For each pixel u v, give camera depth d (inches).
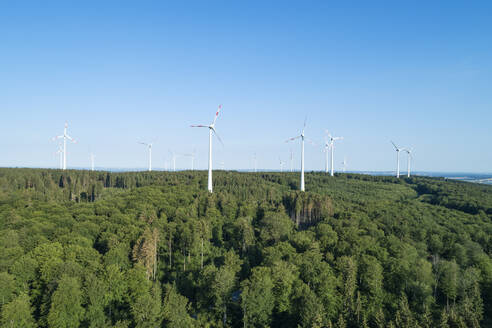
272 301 2842.0
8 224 4407.0
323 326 2546.8
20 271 2935.5
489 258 4033.0
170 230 4355.3
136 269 3100.4
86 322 2632.9
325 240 4119.1
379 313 2714.1
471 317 2723.9
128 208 5393.7
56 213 5022.1
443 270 3553.2
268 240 4542.3
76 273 2933.1
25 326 2443.4
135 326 2511.1
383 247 4097.0
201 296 3075.8
